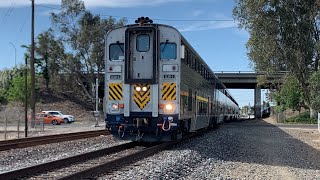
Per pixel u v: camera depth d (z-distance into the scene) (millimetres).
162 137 18844
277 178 13062
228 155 18516
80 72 72250
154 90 18328
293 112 74000
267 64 43094
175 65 18391
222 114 41062
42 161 14805
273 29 40188
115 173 11992
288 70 43281
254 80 81812
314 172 14562
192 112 21781
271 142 25797
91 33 70500
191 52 21359
